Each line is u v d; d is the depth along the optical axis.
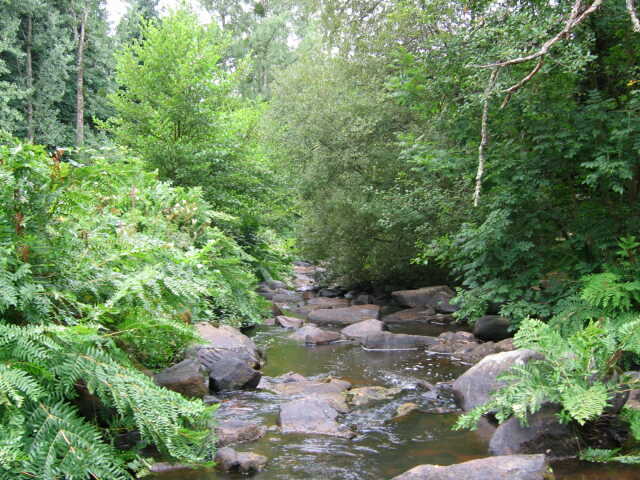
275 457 3.68
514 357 4.77
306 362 7.07
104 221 4.12
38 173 3.12
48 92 22.77
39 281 3.12
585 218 6.32
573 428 3.81
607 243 5.98
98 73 26.19
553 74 5.82
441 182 9.76
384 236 12.98
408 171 11.59
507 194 6.27
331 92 12.99
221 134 11.03
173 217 6.29
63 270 3.27
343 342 8.59
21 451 2.37
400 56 6.89
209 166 10.48
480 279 7.28
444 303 11.30
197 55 11.26
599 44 6.38
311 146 13.11
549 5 6.15
